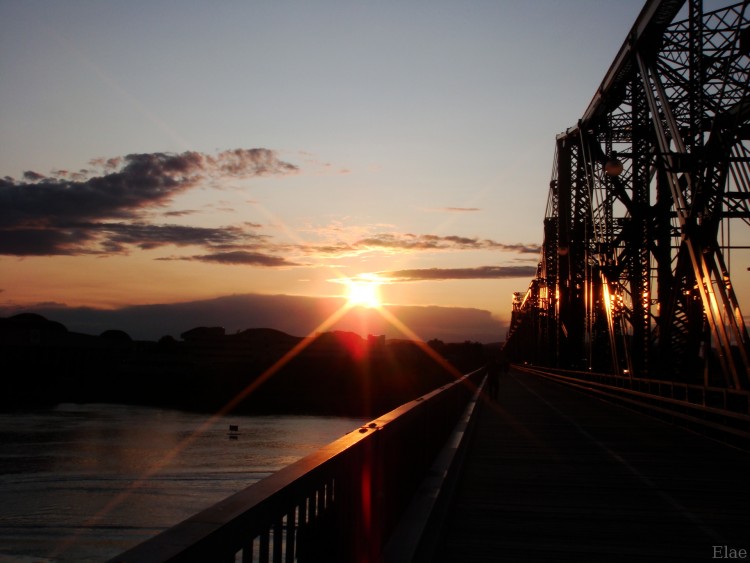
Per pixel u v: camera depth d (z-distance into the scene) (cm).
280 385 10444
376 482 535
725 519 824
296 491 323
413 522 616
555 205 5125
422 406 835
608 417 2227
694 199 1739
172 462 3966
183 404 9075
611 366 3300
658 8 1939
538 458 1320
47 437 5353
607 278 2972
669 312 2036
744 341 1514
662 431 1806
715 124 1720
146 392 10569
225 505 260
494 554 681
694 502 920
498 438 1648
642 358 2609
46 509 2614
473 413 1922
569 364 4328
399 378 10762
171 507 2681
